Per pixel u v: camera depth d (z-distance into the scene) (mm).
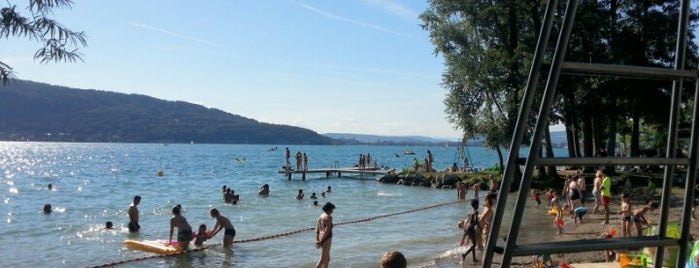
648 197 27641
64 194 37188
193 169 72375
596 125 40531
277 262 14570
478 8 33844
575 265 7809
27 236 19141
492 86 34000
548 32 2592
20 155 122875
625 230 15453
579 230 18578
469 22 34281
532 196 27156
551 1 2584
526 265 12516
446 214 25422
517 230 2592
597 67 2676
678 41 3125
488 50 34000
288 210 27047
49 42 5555
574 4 2574
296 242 17594
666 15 33250
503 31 35000
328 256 12867
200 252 16047
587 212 23781
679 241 3016
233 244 17203
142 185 45500
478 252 15141
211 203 30484
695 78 2953
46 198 34250
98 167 77000
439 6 34375
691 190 2996
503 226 19656
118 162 93188
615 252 11078
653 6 34188
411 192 37625
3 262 14906
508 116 34344
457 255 14914
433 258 14656
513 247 2604
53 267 14359
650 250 9234
